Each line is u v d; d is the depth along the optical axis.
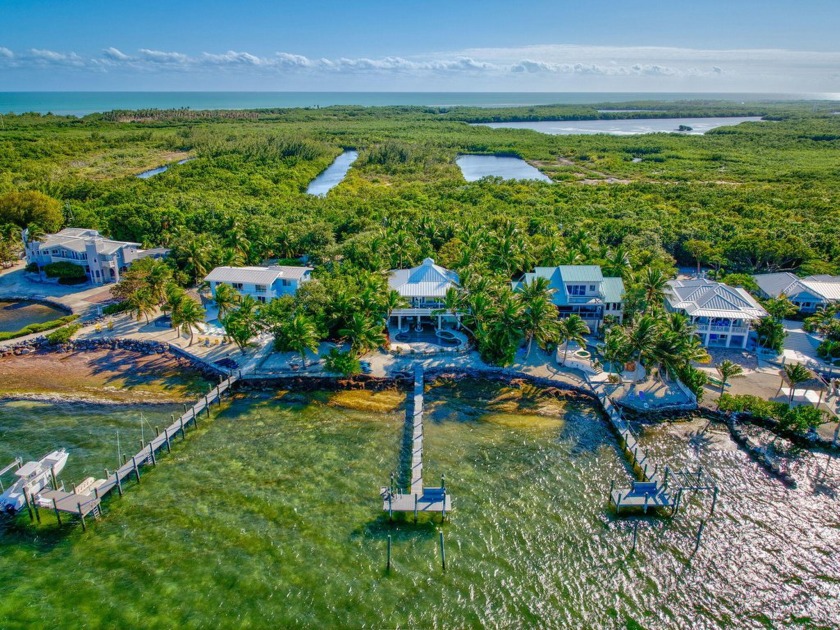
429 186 182.88
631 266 93.31
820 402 63.78
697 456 57.25
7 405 65.38
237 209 136.25
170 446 58.56
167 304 81.25
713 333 77.38
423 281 83.19
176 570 43.50
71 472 54.03
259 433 61.06
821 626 39.88
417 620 39.84
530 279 84.69
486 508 50.38
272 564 44.16
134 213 123.94
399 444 59.44
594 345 78.31
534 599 41.66
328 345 77.88
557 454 57.94
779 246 101.81
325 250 102.75
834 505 50.72
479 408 66.00
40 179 169.00
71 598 40.94
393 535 47.19
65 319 85.31
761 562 44.97
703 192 164.50
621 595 42.09
